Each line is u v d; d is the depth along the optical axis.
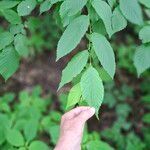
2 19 3.18
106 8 1.38
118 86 4.45
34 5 1.57
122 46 4.56
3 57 1.59
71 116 1.40
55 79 4.61
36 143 2.45
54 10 1.65
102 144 2.34
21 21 1.66
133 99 4.36
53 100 4.34
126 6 1.41
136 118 4.20
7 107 3.18
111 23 1.38
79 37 1.33
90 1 1.38
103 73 1.52
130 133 3.74
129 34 4.88
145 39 1.46
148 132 3.87
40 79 4.60
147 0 1.47
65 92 1.87
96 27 1.48
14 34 1.62
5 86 4.29
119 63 4.48
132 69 4.50
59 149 1.36
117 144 3.68
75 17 1.39
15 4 1.63
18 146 2.45
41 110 3.50
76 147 1.40
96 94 1.30
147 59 1.45
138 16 1.41
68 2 1.38
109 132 3.76
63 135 1.40
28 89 4.45
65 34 1.34
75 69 1.33
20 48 1.60
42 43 4.56
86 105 1.40
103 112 4.23
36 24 1.73
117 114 4.12
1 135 2.52
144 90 4.39
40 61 4.75
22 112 3.17
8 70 1.59
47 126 3.13
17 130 2.50
